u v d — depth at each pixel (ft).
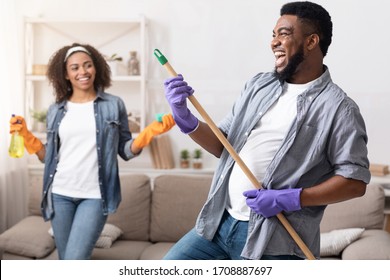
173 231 12.00
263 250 6.68
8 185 13.55
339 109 6.51
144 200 12.25
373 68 14.21
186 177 12.38
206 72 14.60
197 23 14.53
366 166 6.61
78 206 10.16
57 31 14.85
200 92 14.66
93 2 14.73
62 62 10.37
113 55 14.28
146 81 14.46
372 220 11.41
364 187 6.59
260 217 6.70
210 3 14.46
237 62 14.52
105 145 10.29
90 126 10.21
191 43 14.58
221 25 14.48
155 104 14.82
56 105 10.52
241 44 14.48
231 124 7.23
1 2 13.12
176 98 6.88
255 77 7.34
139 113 14.58
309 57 6.69
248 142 6.94
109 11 14.70
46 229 11.48
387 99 14.23
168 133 14.83
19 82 13.97
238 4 14.40
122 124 10.71
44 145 10.84
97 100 10.45
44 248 10.90
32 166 14.46
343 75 14.30
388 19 14.10
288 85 6.86
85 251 9.90
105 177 10.27
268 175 6.67
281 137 6.74
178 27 14.58
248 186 6.84
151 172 14.20
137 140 10.43
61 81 10.40
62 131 10.21
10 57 13.61
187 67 14.64
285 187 6.66
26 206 14.33
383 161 14.33
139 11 14.64
